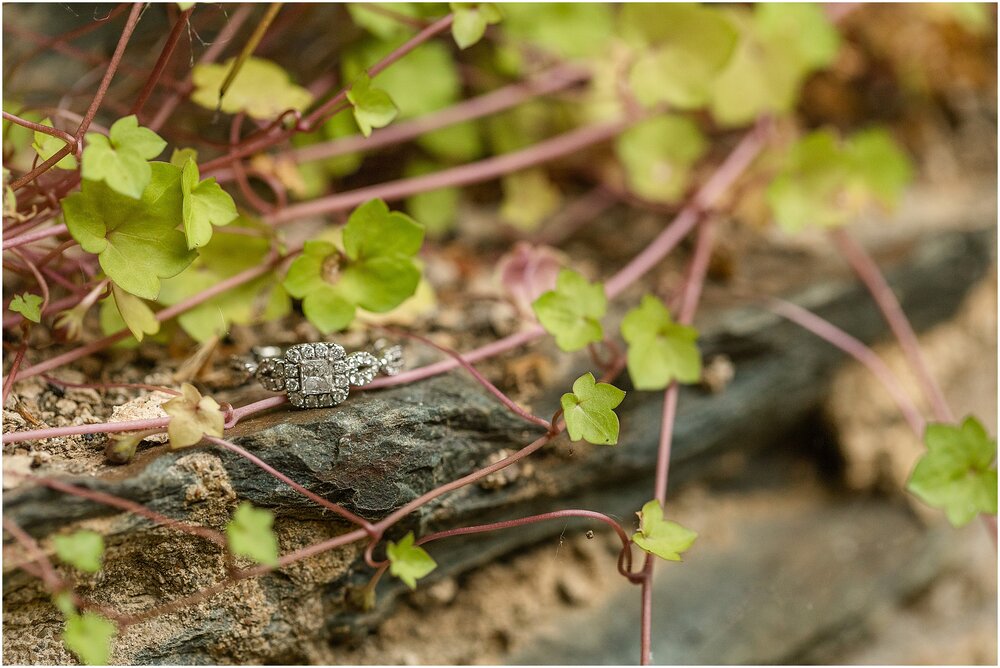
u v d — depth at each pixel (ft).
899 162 1.39
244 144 1.24
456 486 1.18
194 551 1.18
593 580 1.34
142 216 1.15
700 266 1.36
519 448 1.26
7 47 1.30
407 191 1.33
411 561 1.17
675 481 1.37
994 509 1.24
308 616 1.22
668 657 1.32
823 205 1.39
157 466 1.16
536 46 1.42
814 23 1.38
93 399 1.21
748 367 1.37
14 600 1.15
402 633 1.28
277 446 1.18
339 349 1.21
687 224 1.38
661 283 1.39
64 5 1.31
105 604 1.17
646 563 1.21
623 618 1.33
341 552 1.21
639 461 1.31
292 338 1.29
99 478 1.14
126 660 1.18
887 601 1.42
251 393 1.23
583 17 1.36
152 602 1.18
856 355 1.36
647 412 1.32
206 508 1.17
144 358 1.26
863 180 1.39
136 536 1.16
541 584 1.32
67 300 1.22
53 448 1.17
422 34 1.22
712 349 1.35
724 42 1.31
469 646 1.29
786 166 1.39
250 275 1.24
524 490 1.26
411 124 1.37
